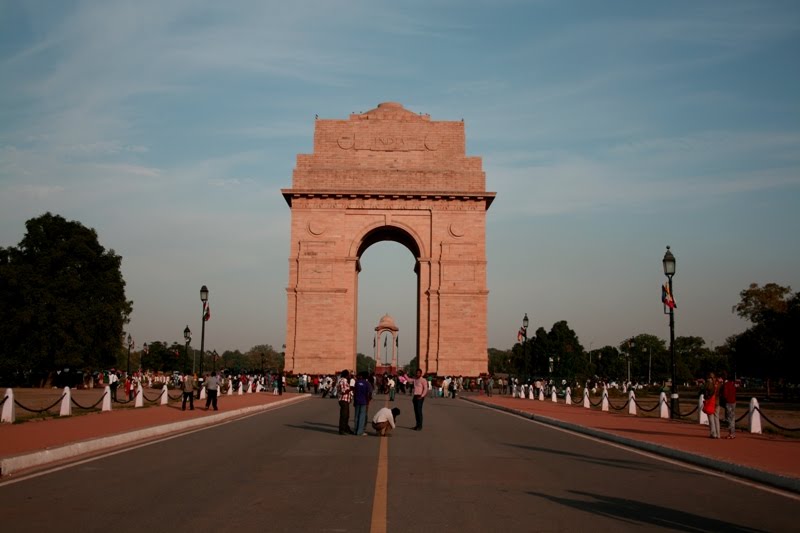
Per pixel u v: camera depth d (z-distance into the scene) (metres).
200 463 21.92
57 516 14.34
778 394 114.50
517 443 29.30
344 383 32.41
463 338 93.50
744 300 120.94
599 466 22.48
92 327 87.44
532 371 171.50
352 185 96.25
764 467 20.92
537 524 14.02
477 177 96.88
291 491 17.22
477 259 95.00
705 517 14.94
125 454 24.08
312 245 94.75
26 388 85.81
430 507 15.48
